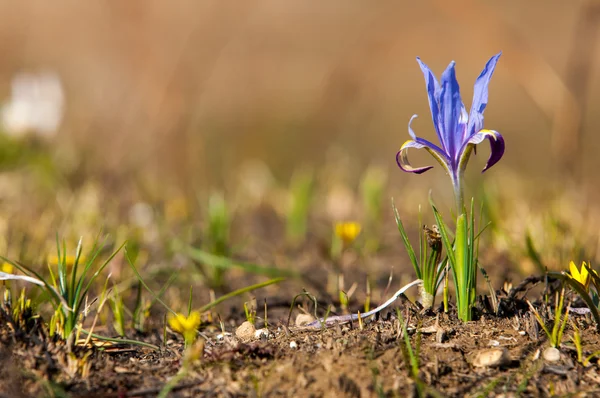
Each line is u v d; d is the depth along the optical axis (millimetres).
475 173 8688
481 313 3857
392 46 12344
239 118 14047
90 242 6137
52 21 13656
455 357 3443
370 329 3811
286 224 8062
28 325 3727
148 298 5277
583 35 8250
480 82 3426
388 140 13734
